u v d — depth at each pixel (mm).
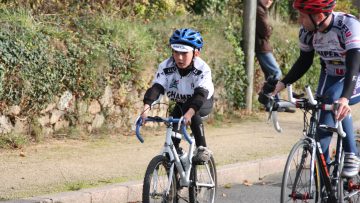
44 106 16438
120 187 12391
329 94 10258
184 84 10711
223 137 18562
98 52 17578
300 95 10406
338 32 9992
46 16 18375
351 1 37562
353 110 24156
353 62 9734
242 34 22375
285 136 19031
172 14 23875
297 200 9820
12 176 13039
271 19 28062
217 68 21188
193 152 10609
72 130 17156
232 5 27797
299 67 10633
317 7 9789
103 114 18000
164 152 10250
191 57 10492
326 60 10375
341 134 10008
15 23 16266
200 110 10883
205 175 11289
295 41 26391
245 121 21578
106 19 19406
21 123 16047
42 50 16250
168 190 10102
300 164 9727
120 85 18281
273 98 10016
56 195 11562
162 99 19422
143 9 22844
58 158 14828
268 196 13312
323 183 10141
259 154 16266
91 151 15789
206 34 21688
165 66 10742
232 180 14422
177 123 10367
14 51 15578
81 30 18156
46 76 16312
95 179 13070
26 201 11125
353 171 10367
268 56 22422
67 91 17016
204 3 26375
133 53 18547
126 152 15891
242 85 22250
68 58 16859
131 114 18719
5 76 15461
